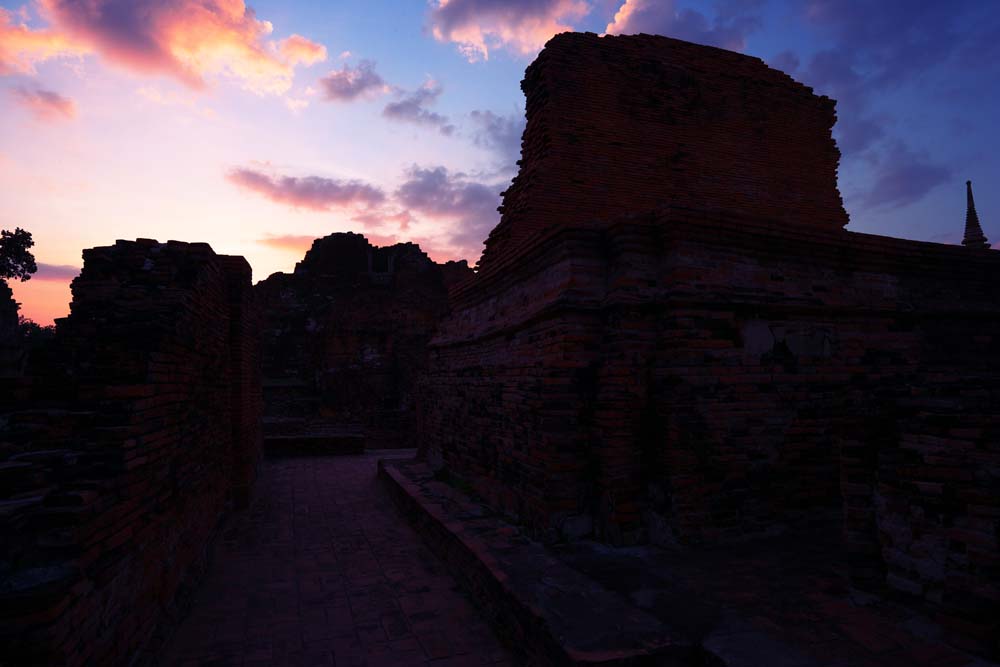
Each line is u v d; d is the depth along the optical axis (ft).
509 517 25.62
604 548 20.40
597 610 15.05
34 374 18.57
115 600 12.79
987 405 13.53
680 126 34.17
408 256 132.05
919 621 13.80
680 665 13.05
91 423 14.60
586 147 31.89
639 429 21.43
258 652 16.78
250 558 26.11
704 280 21.74
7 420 15.85
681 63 35.01
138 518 14.60
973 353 26.78
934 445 14.24
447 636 17.88
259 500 38.40
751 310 22.16
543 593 16.28
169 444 17.81
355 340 104.68
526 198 30.35
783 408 22.04
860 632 13.60
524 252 26.05
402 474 38.29
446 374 38.47
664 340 21.43
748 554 19.45
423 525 28.60
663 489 20.66
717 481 20.65
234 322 34.91
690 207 21.52
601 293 22.62
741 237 22.33
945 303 26.71
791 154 36.88
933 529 13.93
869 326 24.40
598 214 31.37
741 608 15.10
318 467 51.78
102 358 15.53
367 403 101.09
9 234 85.92
